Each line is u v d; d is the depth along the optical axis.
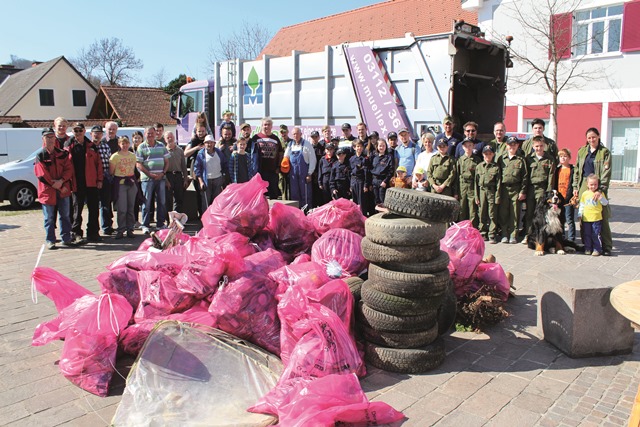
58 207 8.62
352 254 5.06
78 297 4.81
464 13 23.80
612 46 17.20
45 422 3.53
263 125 10.03
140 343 4.26
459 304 5.24
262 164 9.89
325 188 9.71
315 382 3.50
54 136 8.46
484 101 10.86
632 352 4.58
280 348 4.25
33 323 5.27
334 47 10.68
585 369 4.27
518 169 8.59
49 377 4.15
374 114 10.31
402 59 9.82
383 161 9.10
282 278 4.44
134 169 9.38
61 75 42.34
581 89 17.94
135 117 39.44
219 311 4.25
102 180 9.16
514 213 8.79
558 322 4.62
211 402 3.57
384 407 3.48
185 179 10.46
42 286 4.68
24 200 13.79
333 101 10.88
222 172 9.82
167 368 3.79
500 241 9.02
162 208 9.78
